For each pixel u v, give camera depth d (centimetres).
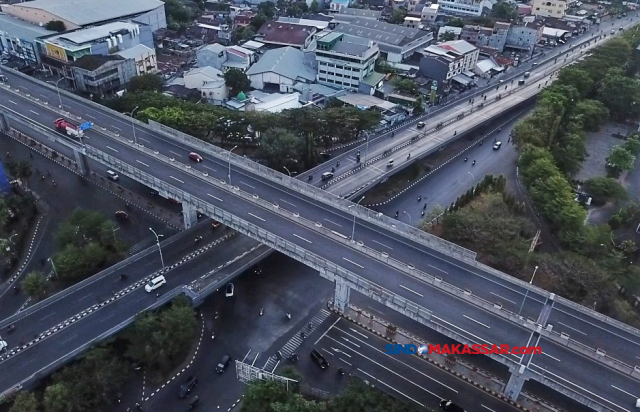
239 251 10694
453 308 8294
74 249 10112
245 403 7688
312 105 17225
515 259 10262
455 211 11750
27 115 13725
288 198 10919
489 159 15775
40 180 13425
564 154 14500
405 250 9600
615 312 9369
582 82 18662
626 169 14512
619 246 11400
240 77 18350
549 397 8394
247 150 15188
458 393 8438
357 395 7538
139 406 8038
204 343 9238
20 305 9719
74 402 7350
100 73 17838
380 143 15188
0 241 10475
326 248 9469
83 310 8969
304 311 10031
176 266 10144
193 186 11062
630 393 7050
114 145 12512
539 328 7950
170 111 14600
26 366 7850
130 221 12119
